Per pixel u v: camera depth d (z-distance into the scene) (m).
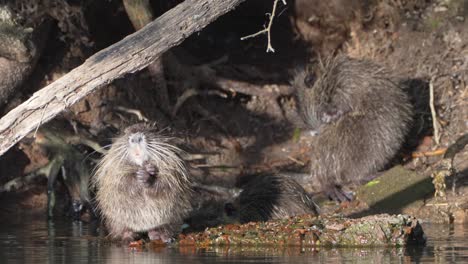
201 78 16.44
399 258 8.95
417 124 15.72
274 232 10.27
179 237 10.46
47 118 9.77
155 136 10.39
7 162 14.70
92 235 11.40
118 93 15.52
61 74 15.18
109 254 9.49
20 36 14.11
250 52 17.78
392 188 13.78
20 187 14.62
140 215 10.30
